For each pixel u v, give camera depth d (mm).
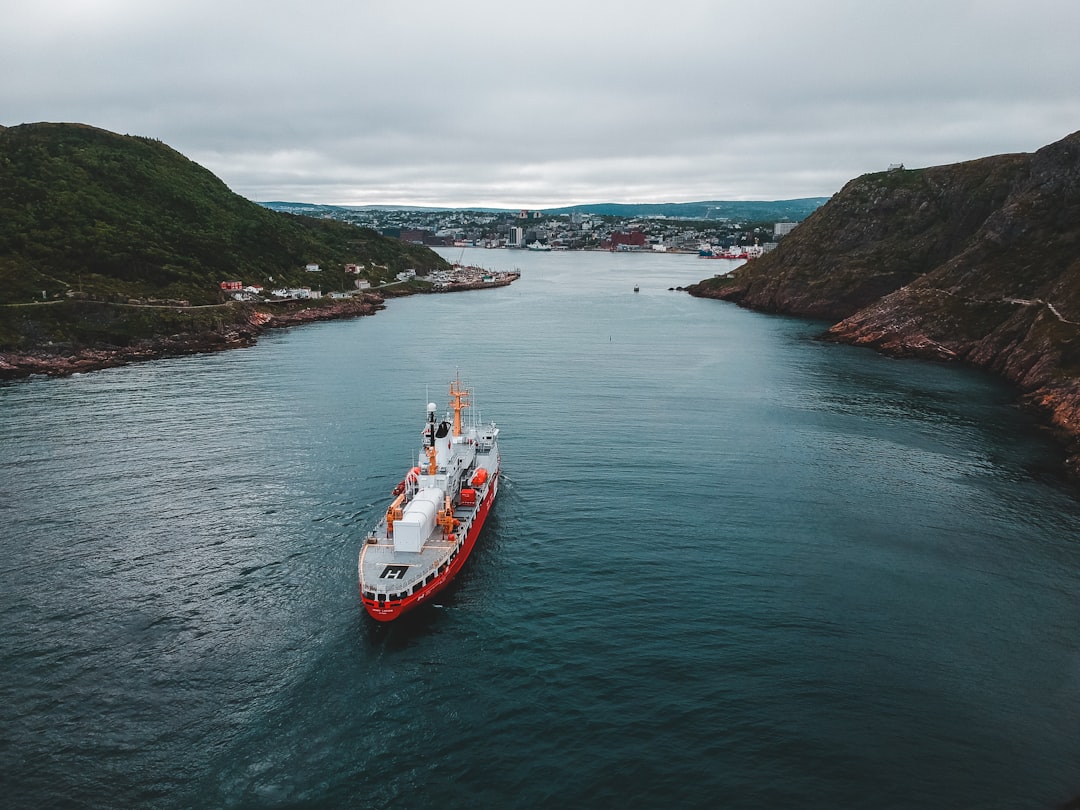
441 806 43000
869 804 43156
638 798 43562
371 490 88062
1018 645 59250
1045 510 85875
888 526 80875
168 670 54688
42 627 59438
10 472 93312
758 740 48094
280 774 45312
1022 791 44312
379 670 55156
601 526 79562
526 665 55781
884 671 55375
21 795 43094
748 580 68375
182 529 77375
